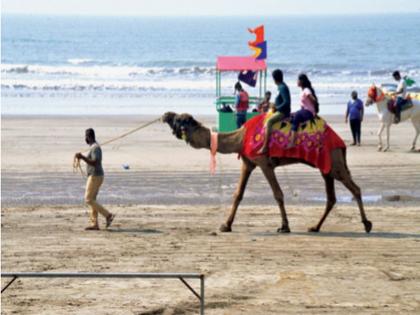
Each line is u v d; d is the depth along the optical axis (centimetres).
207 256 1647
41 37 16575
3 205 2156
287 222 1867
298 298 1401
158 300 1388
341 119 4081
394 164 2775
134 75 7512
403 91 3011
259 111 3312
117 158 2816
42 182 2442
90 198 1859
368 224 1872
